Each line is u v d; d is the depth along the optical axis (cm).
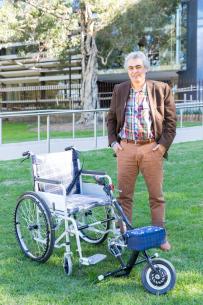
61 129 1845
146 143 432
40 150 1077
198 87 2381
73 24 1839
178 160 919
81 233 436
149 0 1938
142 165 438
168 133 432
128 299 341
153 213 450
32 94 3189
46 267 410
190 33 2566
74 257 429
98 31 1983
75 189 457
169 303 334
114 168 848
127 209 449
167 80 2780
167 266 354
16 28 1802
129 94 429
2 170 856
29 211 438
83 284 373
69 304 337
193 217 545
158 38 2433
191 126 1527
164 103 432
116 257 396
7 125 2169
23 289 366
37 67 2770
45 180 418
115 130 447
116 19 1862
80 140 1217
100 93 2747
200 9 2545
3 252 448
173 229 504
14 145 1134
